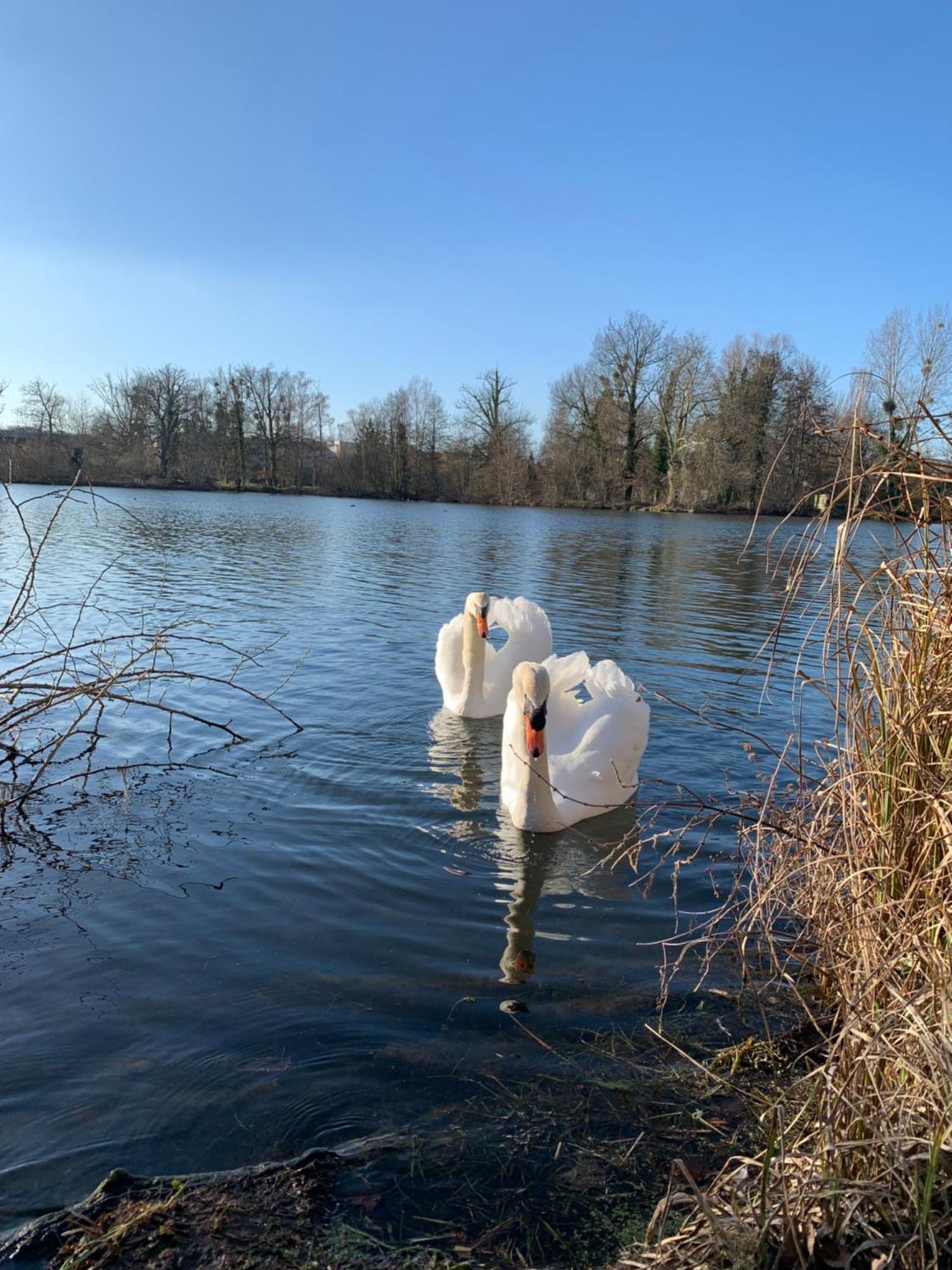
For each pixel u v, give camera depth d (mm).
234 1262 3045
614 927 5500
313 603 16938
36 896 5574
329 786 7676
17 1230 3139
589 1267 3057
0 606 15336
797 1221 2818
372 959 4988
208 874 5961
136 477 82375
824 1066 3387
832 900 4461
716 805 7504
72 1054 4070
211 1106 3770
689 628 15422
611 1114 3816
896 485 4016
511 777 7398
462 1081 3992
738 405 61531
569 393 72438
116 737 8656
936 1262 2598
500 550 30344
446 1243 3156
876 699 4277
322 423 91125
